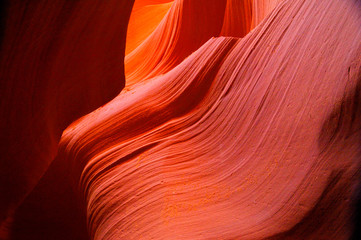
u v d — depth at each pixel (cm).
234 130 302
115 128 384
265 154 257
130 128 381
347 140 204
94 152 371
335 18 244
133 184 308
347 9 235
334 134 211
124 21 380
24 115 310
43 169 392
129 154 343
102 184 330
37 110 324
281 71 279
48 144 384
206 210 256
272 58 302
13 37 243
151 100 405
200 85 379
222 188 272
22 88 288
